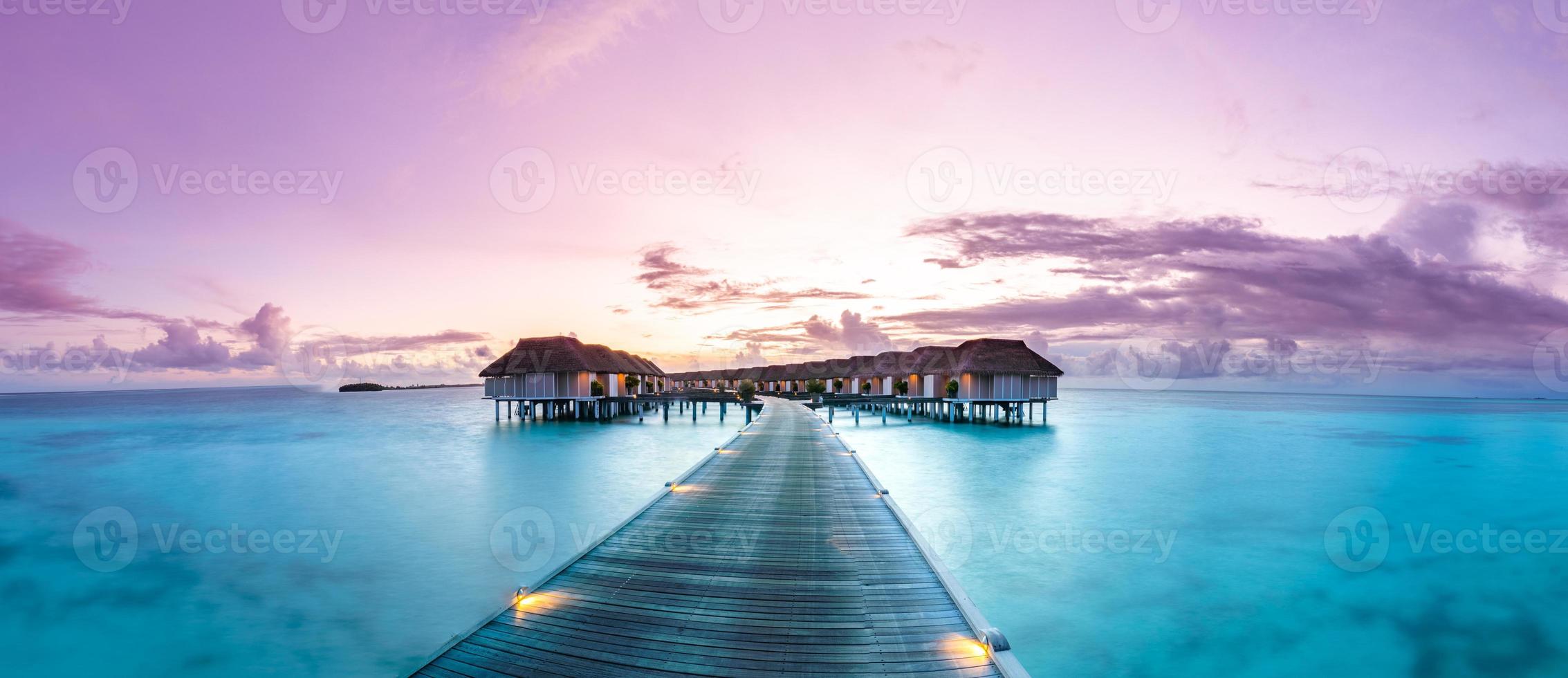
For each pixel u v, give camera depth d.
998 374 51.41
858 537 11.79
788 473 18.64
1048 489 26.41
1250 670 11.24
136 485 27.47
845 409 73.25
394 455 36.62
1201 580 15.18
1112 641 12.19
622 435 45.41
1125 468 32.66
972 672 6.94
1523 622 13.27
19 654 11.64
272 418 74.12
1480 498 26.12
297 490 25.78
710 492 15.88
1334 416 88.62
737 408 74.25
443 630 12.16
